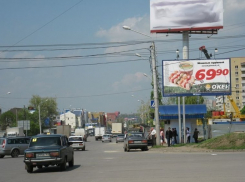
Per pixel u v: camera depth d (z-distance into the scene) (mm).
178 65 38875
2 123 106562
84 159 25797
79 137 42062
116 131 102562
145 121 93812
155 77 36312
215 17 42188
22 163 24797
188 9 42562
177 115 42500
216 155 24062
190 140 42594
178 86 38719
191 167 16938
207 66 38719
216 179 12836
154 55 36094
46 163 17375
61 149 17781
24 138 33938
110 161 22969
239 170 15219
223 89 38500
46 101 111875
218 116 52375
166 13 42812
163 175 14477
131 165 19375
